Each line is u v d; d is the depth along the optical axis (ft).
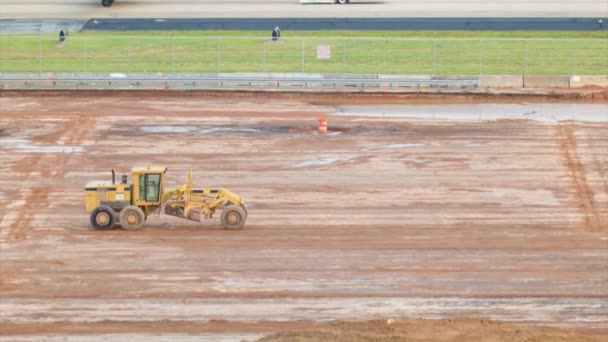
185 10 647.97
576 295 286.05
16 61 533.14
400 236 328.49
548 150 411.13
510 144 416.05
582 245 323.98
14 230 335.26
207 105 465.06
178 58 540.11
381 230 333.83
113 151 410.31
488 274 299.38
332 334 233.14
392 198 363.15
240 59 539.29
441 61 535.19
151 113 453.58
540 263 308.19
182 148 411.95
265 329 263.49
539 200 363.97
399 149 409.90
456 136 424.87
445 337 233.14
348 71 518.37
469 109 462.60
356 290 287.07
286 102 471.21
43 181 380.37
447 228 336.29
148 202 334.44
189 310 274.57
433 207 355.77
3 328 263.90
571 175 388.57
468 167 392.88
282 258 309.01
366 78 494.18
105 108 460.14
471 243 323.16
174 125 438.40
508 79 496.64
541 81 496.23
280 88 488.02
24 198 364.17
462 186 375.04
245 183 377.71
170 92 483.51
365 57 540.93
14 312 273.33
